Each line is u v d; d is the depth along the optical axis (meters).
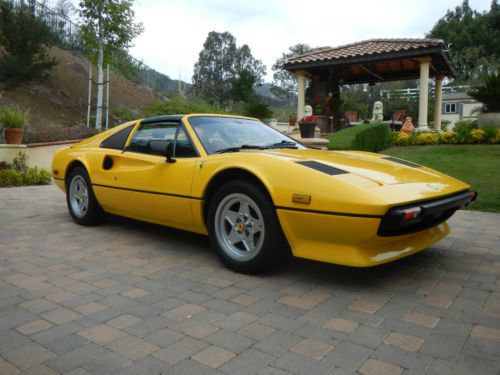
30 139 10.39
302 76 16.50
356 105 44.78
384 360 1.85
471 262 3.34
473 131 10.93
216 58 80.75
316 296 2.62
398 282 2.88
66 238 4.15
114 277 3.01
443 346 1.98
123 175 3.95
